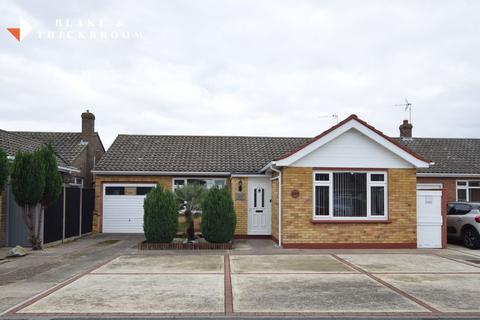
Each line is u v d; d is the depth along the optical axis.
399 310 7.13
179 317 6.71
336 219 14.48
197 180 19.17
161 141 22.16
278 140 22.72
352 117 14.34
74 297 7.84
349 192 14.68
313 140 14.27
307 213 14.40
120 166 19.12
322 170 14.58
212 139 22.67
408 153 14.55
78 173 21.30
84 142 23.27
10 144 16.23
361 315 6.87
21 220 14.62
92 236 18.00
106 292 8.22
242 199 17.38
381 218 14.66
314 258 12.34
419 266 11.15
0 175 12.23
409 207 14.69
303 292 8.27
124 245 15.09
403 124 25.31
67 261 11.77
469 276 9.88
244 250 13.86
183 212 15.45
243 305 7.36
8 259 12.11
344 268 10.78
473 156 22.73
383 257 12.61
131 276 9.71
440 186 20.97
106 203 19.28
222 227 14.30
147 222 14.34
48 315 6.77
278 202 15.15
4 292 8.23
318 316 6.80
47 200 13.97
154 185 19.30
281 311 7.04
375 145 14.74
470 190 21.22
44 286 8.74
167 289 8.46
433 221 14.88
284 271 10.34
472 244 14.59
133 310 7.05
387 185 14.72
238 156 20.45
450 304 7.50
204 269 10.56
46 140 23.17
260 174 17.52
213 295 8.01
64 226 15.94
